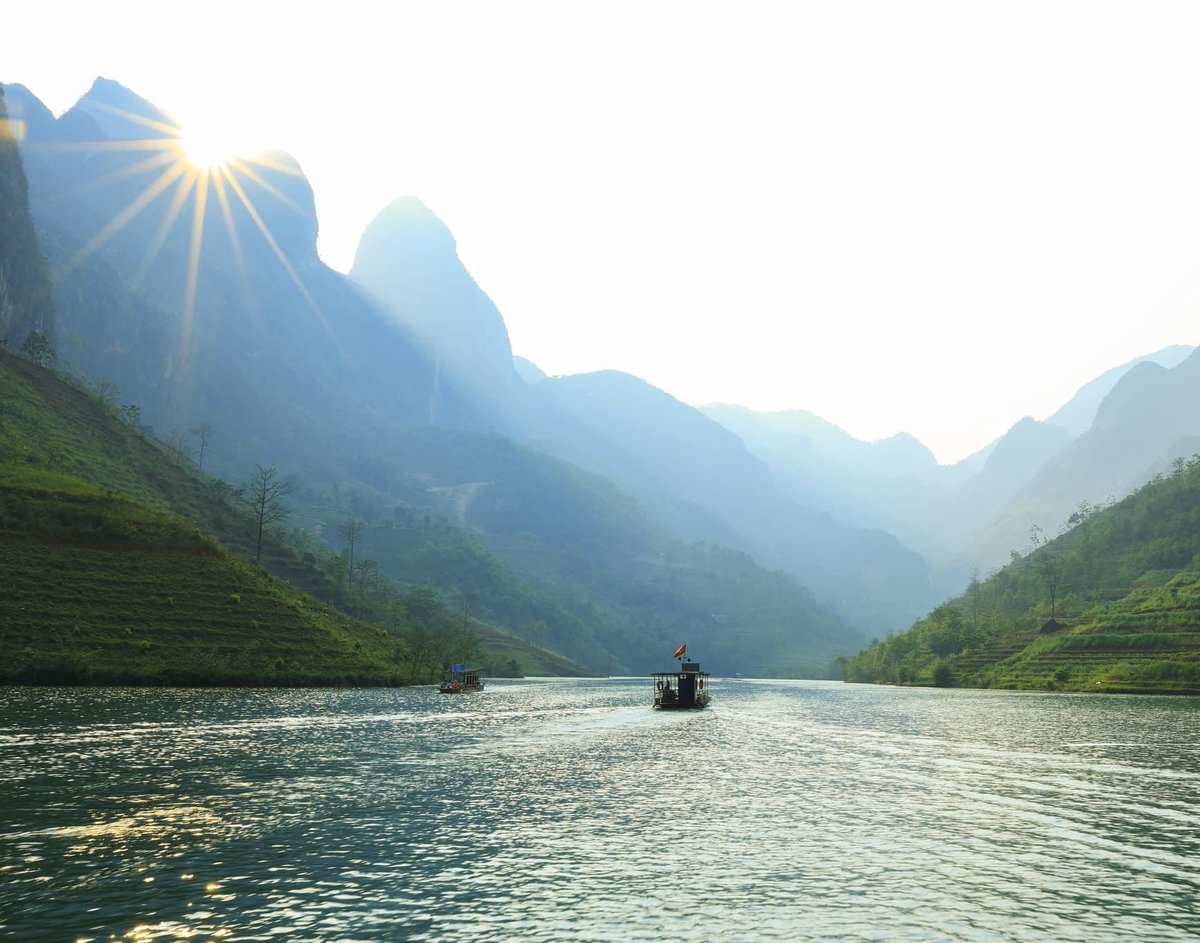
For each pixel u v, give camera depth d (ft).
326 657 459.73
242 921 91.35
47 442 594.24
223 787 161.17
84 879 104.47
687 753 229.45
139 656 388.98
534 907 96.53
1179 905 99.40
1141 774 194.59
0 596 391.86
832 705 456.86
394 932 88.53
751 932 89.66
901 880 108.06
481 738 254.68
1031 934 90.02
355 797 156.76
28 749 197.26
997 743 257.34
